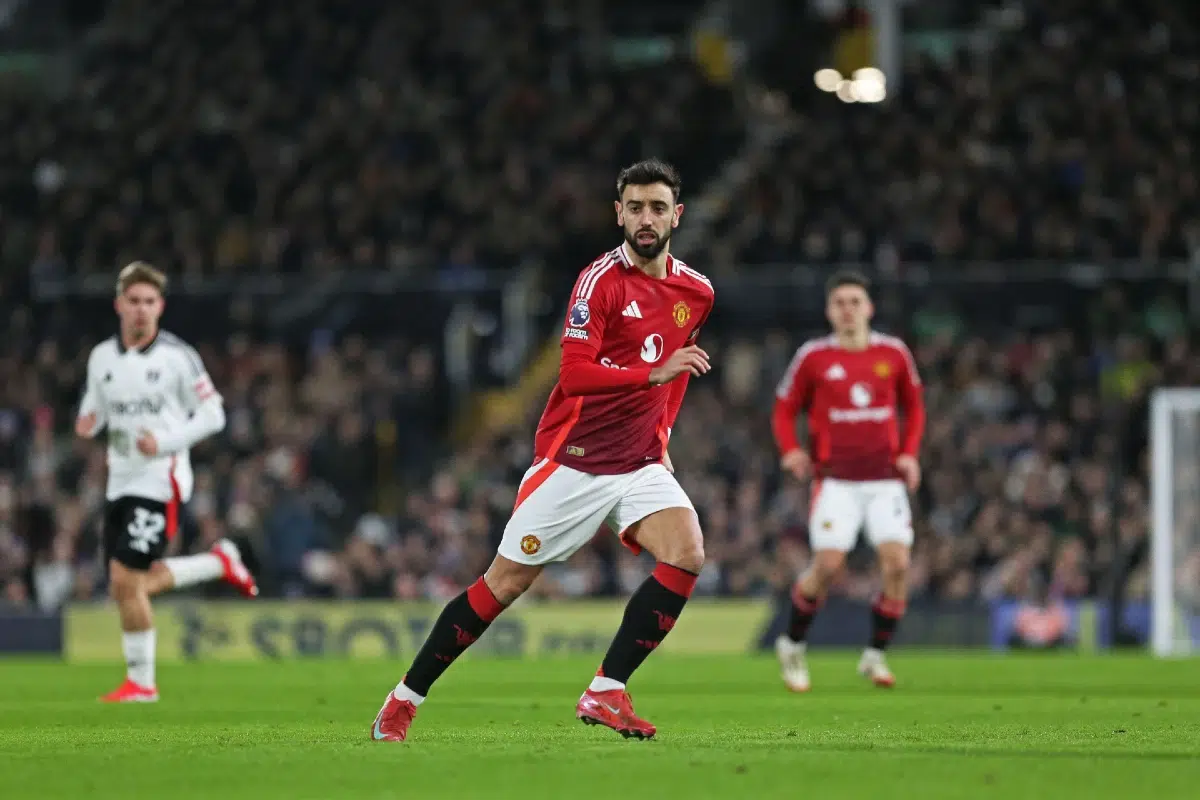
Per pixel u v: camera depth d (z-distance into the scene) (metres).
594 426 23.19
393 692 23.36
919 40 107.12
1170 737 24.11
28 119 101.62
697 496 67.81
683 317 23.97
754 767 19.41
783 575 63.75
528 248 86.69
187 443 34.44
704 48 107.06
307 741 23.58
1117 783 17.94
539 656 58.31
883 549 39.88
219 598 66.25
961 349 74.31
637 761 20.12
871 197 86.12
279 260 88.94
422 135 95.25
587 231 88.06
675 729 26.22
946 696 36.16
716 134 98.62
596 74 100.56
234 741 23.70
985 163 88.19
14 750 22.28
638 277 23.67
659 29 110.00
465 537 67.31
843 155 90.25
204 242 90.69
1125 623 59.72
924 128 91.31
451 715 29.98
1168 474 59.16
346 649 58.88
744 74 106.94
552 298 85.25
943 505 66.88
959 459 68.06
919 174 88.75
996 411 72.88
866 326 40.59
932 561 63.22
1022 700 34.59
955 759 20.39
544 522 23.14
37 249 92.19
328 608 58.97
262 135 97.81
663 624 23.28
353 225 88.88
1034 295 75.50
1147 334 74.75
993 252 80.94
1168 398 59.31
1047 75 93.38
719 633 59.53
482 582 23.36
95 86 103.69
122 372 34.72
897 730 25.80
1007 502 65.69
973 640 59.28
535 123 96.31
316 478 73.75
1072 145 88.00
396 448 77.12
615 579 66.38
